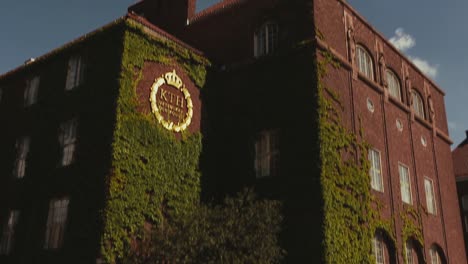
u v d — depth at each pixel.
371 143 27.14
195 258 18.72
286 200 22.94
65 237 21.61
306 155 22.86
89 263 19.92
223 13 29.92
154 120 23.22
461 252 34.81
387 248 26.59
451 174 36.94
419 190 31.33
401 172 30.06
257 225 19.89
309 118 23.30
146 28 24.03
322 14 25.64
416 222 29.97
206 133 26.22
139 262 19.36
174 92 24.72
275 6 27.05
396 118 30.88
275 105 24.86
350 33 27.53
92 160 21.81
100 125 22.12
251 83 26.23
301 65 24.45
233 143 26.00
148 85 23.39
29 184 25.22
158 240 19.28
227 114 26.72
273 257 20.52
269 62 25.81
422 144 33.66
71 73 25.58
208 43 30.02
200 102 26.23
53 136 24.97
